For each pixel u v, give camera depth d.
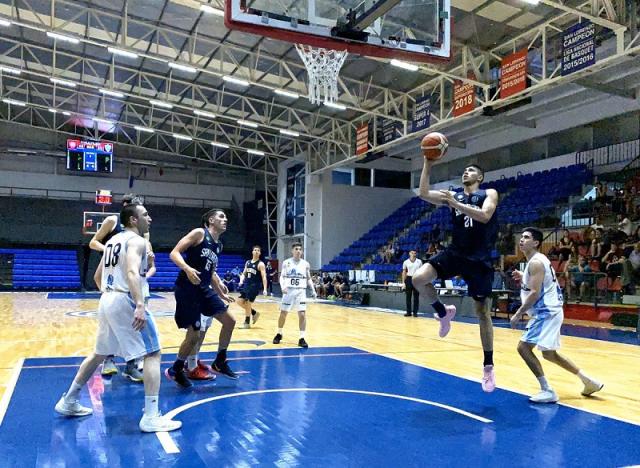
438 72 13.73
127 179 26.91
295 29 6.05
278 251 26.00
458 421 4.00
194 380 5.35
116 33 14.99
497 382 5.43
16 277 22.94
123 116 22.92
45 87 20.52
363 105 18.19
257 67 16.34
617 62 10.64
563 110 16.23
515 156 19.44
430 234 18.62
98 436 3.54
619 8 10.29
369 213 23.98
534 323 4.70
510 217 16.80
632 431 3.78
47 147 25.27
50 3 13.52
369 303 17.16
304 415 4.11
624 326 11.27
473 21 12.45
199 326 5.03
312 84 9.27
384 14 6.02
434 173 23.09
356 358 6.82
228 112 20.77
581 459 3.20
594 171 16.03
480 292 4.34
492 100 13.23
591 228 14.10
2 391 4.79
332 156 22.78
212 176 28.53
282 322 8.08
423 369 6.08
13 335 8.64
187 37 14.62
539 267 4.57
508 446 3.44
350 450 3.33
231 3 5.84
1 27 15.45
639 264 12.16
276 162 26.97
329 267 22.50
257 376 5.61
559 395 4.88
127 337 3.69
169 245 26.14
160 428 3.66
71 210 25.39
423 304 14.60
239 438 3.53
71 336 8.55
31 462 3.07
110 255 3.82
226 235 27.53
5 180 24.83
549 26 12.23
